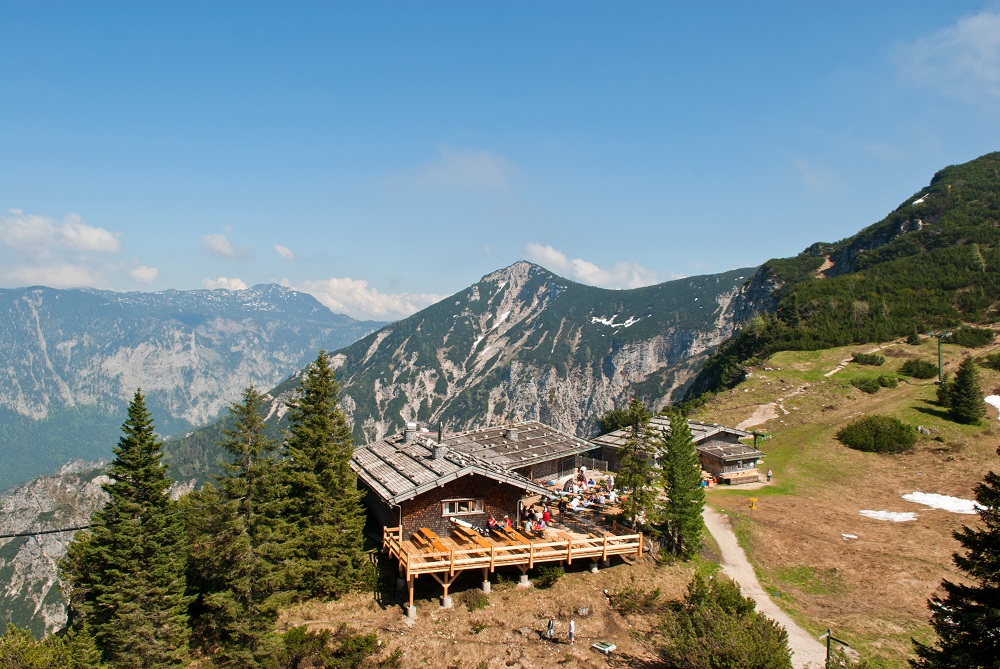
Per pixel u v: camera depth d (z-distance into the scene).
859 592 37.47
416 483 34.38
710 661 23.69
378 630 28.58
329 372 32.91
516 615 30.59
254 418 28.77
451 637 28.38
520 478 36.78
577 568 35.59
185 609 26.59
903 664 29.39
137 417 26.22
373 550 34.44
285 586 30.05
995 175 178.38
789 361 102.94
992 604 20.19
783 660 23.55
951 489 57.34
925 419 74.56
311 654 25.72
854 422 73.81
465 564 31.20
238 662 25.19
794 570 40.34
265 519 28.77
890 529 48.09
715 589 31.75
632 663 27.09
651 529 39.50
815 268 188.62
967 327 110.31
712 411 85.44
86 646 23.44
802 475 63.00
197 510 27.97
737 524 46.97
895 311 119.69
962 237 144.88
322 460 31.66
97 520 25.39
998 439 68.50
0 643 23.09
